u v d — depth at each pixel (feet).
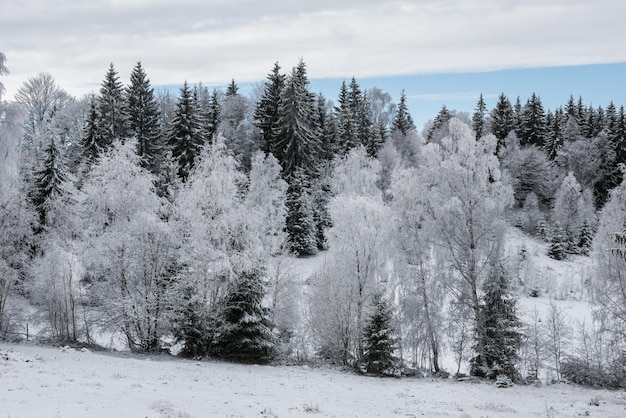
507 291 92.07
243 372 78.79
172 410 39.37
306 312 112.68
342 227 102.99
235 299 93.40
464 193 93.20
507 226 93.40
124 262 90.84
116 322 90.53
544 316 148.56
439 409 57.72
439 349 103.96
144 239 92.07
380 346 93.25
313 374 85.51
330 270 105.50
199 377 67.46
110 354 84.69
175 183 127.95
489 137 95.81
